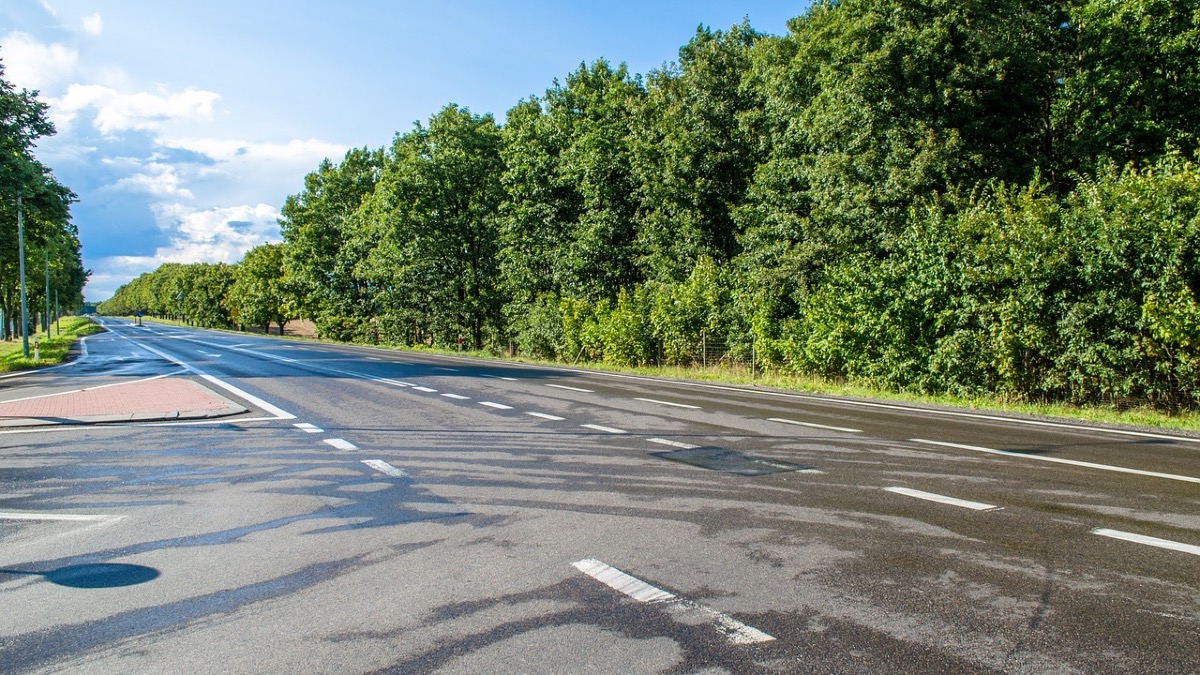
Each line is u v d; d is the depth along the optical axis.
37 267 49.81
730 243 31.22
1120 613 3.79
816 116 22.75
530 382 19.25
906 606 3.91
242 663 3.36
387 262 44.91
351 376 21.17
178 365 27.19
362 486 7.05
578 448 9.00
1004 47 19.73
